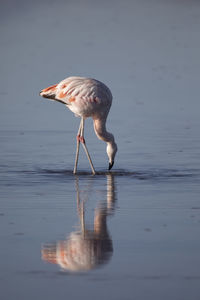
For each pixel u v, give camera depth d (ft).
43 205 38.60
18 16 169.99
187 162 52.26
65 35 141.69
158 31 146.61
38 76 99.25
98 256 29.01
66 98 51.26
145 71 103.81
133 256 29.01
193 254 29.27
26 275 26.86
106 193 41.88
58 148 58.85
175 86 92.73
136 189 43.11
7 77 99.50
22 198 40.47
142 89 90.48
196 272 27.07
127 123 70.49
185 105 80.59
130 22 160.76
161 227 33.58
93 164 52.54
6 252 29.63
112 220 35.06
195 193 41.65
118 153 56.39
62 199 40.22
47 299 24.59
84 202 39.34
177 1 198.18
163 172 48.80
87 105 50.60
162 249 29.94
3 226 33.94
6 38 138.31
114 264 28.04
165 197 40.55
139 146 59.06
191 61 112.88
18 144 60.39
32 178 46.91
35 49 125.18
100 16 170.81
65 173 48.98
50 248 30.12
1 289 25.49
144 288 25.44
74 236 32.04
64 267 27.73
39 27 152.97
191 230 33.04
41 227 33.71
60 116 75.82
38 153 56.49
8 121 72.28
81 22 160.76
